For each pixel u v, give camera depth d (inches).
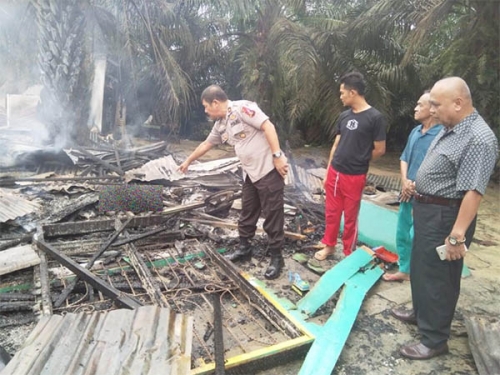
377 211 181.6
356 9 339.6
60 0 224.8
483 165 81.0
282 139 378.3
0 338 99.0
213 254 140.5
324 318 115.6
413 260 98.4
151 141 361.4
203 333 104.9
